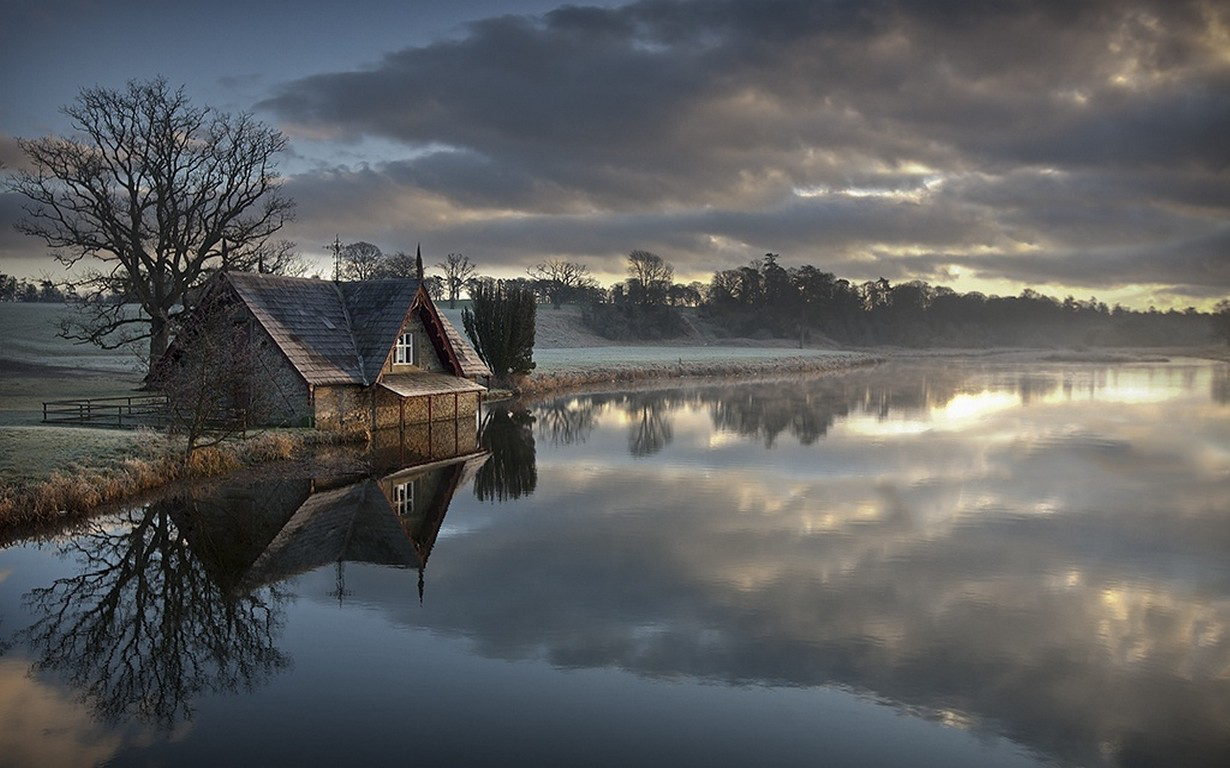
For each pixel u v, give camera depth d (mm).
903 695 11695
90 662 12875
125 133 43938
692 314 191500
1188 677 12367
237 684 11992
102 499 21938
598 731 10602
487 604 15328
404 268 129250
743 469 29797
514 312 61094
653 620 14531
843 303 197625
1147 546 19500
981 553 18891
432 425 40656
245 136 47562
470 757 9930
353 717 10969
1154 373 89438
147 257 44688
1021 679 12250
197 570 17391
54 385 50469
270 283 35000
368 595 15859
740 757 9992
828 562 18094
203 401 25734
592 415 47188
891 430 40781
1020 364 112938
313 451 30703
